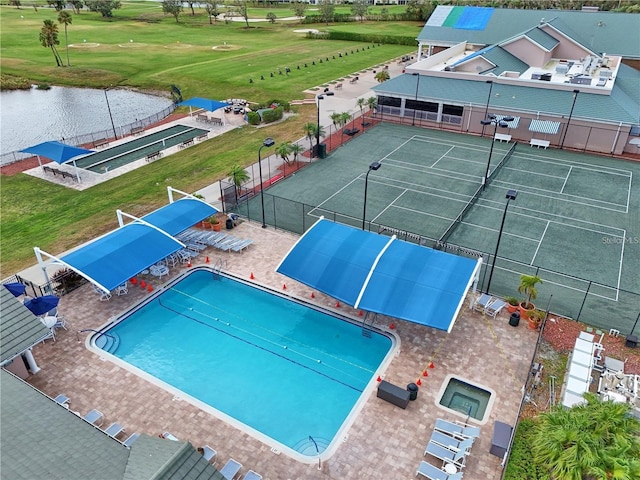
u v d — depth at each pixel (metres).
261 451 19.92
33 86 85.50
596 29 71.19
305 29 133.12
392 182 43.38
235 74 83.19
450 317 23.72
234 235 35.19
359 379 24.12
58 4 122.38
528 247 33.56
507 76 58.78
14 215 38.88
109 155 52.09
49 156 43.75
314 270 27.28
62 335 26.11
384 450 19.88
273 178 44.22
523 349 24.97
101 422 20.98
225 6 167.75
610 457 14.72
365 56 97.25
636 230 35.50
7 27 129.50
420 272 26.08
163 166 47.78
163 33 130.12
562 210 38.38
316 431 21.34
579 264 31.70
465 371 23.66
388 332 26.33
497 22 78.56
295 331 27.23
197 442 20.28
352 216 37.59
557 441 15.91
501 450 19.30
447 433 20.28
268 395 23.19
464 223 36.59
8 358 21.12
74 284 30.03
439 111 56.81
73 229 36.50
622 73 62.59
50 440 15.17
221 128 58.81
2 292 23.05
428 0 143.62
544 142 50.84
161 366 24.81
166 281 30.66
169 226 31.86
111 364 24.27
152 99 78.06
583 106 50.22
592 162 47.34
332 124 58.03
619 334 25.81
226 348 26.03
